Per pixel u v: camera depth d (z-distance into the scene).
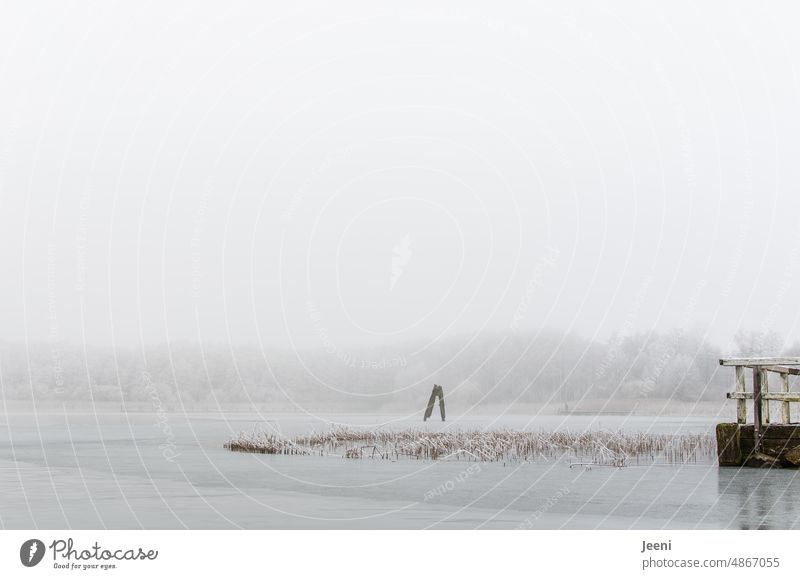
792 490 27.52
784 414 34.22
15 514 23.41
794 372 34.25
